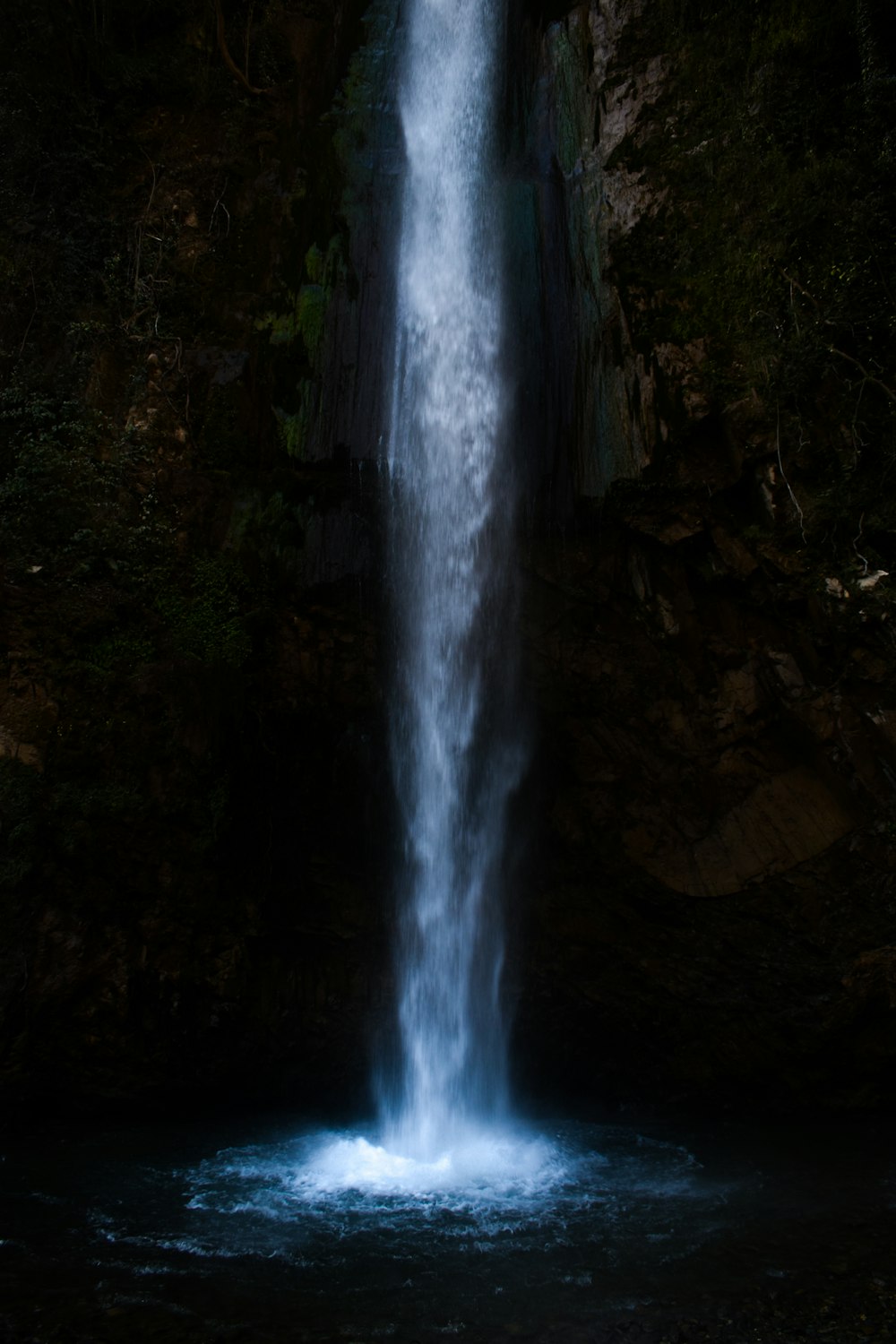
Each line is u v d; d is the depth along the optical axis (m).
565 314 10.33
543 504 10.16
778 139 9.24
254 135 11.05
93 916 8.74
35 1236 5.97
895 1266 5.51
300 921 9.95
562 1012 10.16
